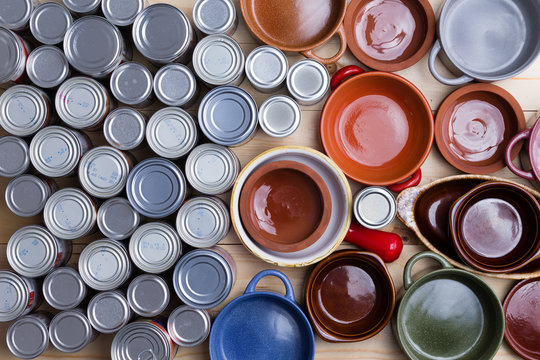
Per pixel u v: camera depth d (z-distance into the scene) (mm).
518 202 926
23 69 903
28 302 917
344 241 987
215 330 904
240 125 912
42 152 896
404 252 991
